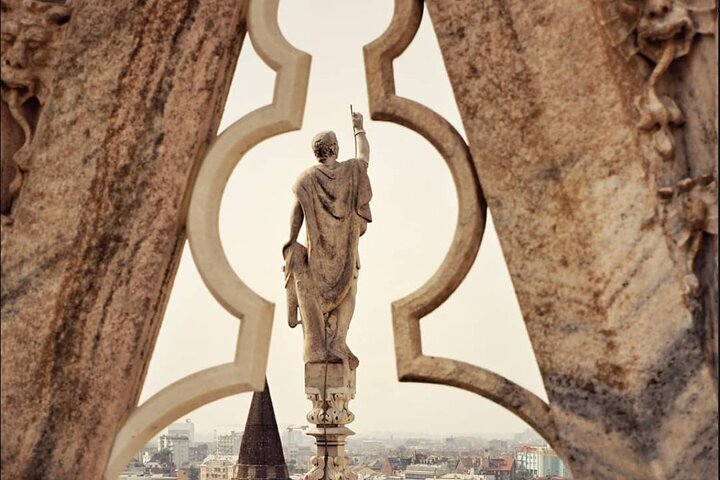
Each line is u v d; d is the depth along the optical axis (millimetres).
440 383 3186
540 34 3119
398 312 3225
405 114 3271
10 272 3229
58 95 3275
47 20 3285
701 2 3049
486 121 3170
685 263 2990
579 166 3062
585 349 3027
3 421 3182
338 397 7500
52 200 3242
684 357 2953
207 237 3260
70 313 3209
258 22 3346
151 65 3275
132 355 3221
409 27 3303
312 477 7453
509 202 3135
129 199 3244
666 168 3031
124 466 3227
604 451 2988
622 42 3061
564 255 3061
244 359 3219
